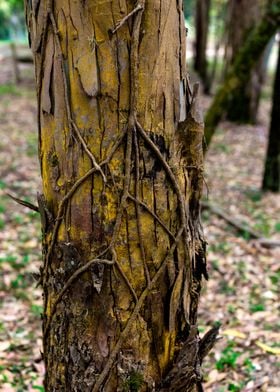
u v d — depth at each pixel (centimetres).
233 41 1466
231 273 579
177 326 205
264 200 865
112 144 184
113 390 196
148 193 189
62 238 196
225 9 1750
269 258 625
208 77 1916
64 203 193
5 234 677
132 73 179
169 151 192
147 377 198
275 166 897
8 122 1378
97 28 178
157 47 181
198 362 215
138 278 192
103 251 189
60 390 208
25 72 2177
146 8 177
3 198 814
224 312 494
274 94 859
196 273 217
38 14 188
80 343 197
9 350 423
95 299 192
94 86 181
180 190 197
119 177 186
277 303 512
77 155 188
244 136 1387
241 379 375
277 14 693
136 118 183
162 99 187
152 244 192
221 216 758
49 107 193
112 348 194
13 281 548
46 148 198
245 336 441
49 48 188
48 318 209
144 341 196
